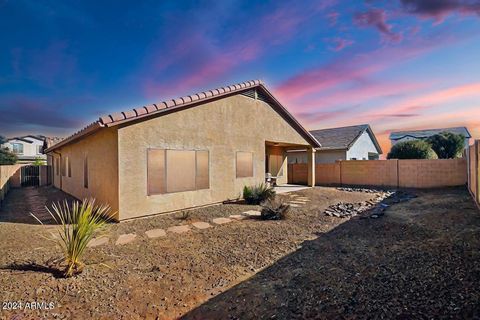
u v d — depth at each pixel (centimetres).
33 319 321
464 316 291
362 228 735
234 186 1204
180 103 957
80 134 965
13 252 543
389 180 1809
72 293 381
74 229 461
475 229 630
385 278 405
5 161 3209
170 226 773
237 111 1224
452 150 2383
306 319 311
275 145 1817
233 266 486
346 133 2702
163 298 373
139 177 865
